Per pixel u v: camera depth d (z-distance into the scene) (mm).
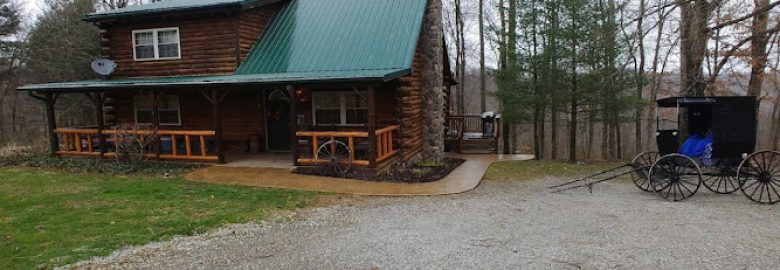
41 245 5746
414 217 7137
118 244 5801
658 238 5965
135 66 13984
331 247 5699
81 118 25844
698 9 12141
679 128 9070
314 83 10320
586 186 9773
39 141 23953
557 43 13789
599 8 13820
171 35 13562
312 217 7141
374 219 7020
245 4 12492
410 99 12453
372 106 10242
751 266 4941
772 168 8266
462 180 10297
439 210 7613
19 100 30672
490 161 14062
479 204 8078
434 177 10531
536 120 15344
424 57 13883
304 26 13523
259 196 8445
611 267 4973
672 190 9297
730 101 8055
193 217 7055
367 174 10289
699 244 5691
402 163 11969
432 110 13922
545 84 14336
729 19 12477
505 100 15195
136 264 5172
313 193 8734
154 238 6043
